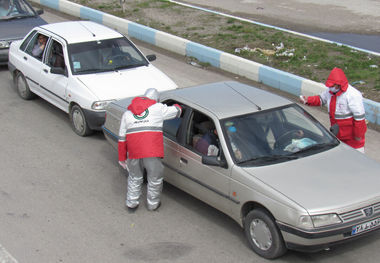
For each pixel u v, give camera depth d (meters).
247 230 5.72
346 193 5.32
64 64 9.35
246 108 6.40
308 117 6.62
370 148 8.50
